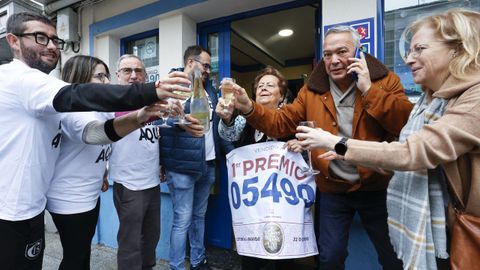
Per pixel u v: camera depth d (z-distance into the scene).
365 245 1.77
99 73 1.61
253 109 1.45
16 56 1.21
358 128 1.36
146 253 1.92
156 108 1.10
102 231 3.00
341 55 1.31
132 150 1.73
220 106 1.44
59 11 3.19
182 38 2.55
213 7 2.43
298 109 1.56
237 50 4.24
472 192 0.82
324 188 1.48
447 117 0.81
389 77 1.38
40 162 1.15
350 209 1.48
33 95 1.02
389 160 0.85
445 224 0.90
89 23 3.13
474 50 0.82
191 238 2.33
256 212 1.40
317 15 2.25
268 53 4.51
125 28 2.88
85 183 1.44
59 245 2.95
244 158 1.49
